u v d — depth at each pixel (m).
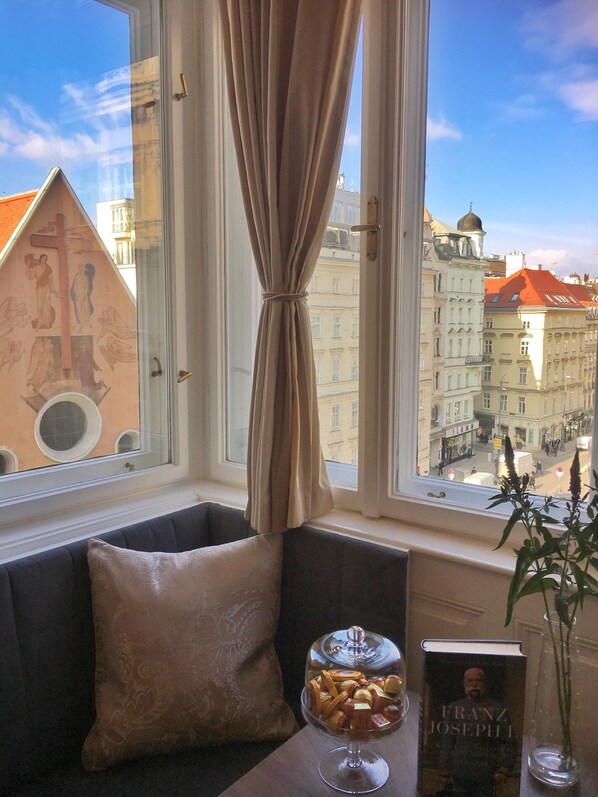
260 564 1.61
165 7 1.90
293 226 1.61
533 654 1.40
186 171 1.99
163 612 1.47
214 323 2.06
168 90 1.93
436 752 1.05
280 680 1.59
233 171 2.03
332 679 1.14
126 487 1.90
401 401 1.69
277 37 1.53
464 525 1.58
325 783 1.11
